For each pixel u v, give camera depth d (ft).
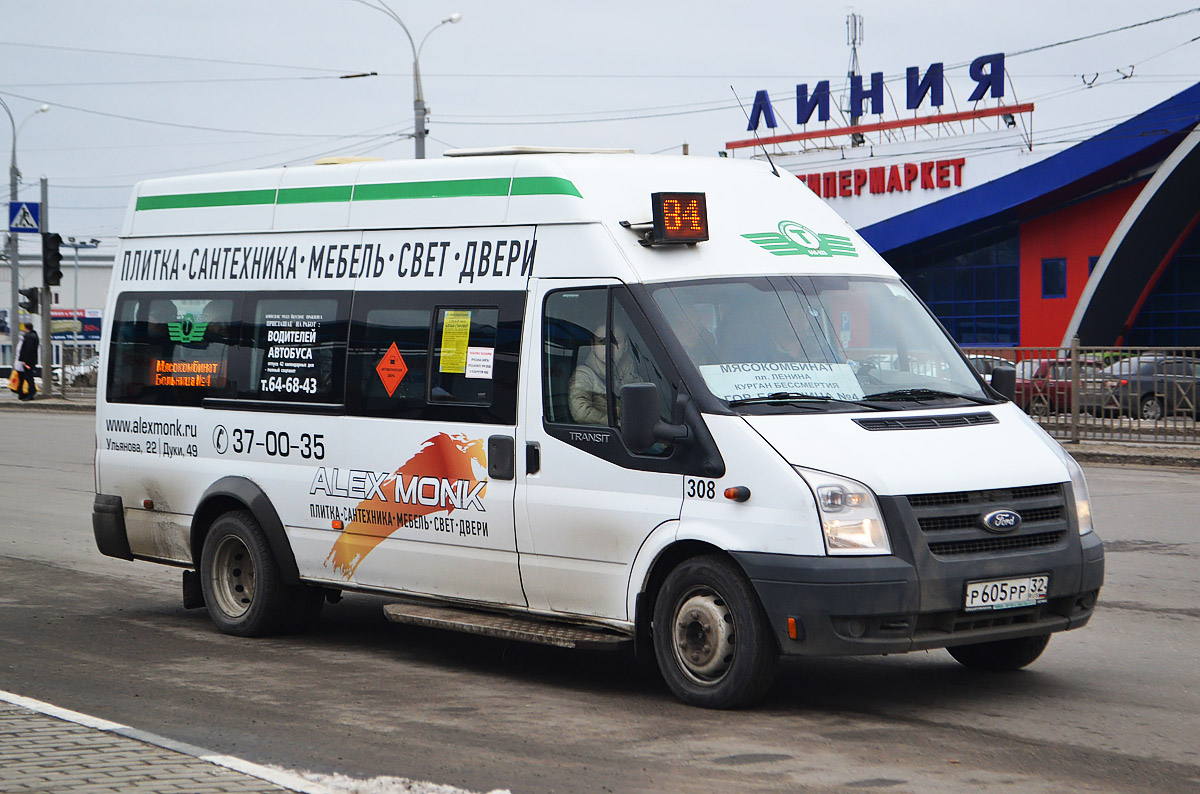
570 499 22.88
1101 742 19.65
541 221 24.00
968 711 21.53
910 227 161.58
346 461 26.43
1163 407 64.49
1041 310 158.71
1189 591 32.14
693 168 24.85
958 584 20.34
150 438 30.32
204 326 29.45
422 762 18.66
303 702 22.52
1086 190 153.17
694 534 21.18
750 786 17.44
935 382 23.48
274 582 27.99
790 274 23.62
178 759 17.67
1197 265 154.10
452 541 24.70
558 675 24.72
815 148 173.27
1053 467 21.91
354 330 26.55
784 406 21.63
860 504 20.15
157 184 31.14
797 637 20.16
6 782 16.51
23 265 269.85
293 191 28.27
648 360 22.17
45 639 28.25
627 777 17.88
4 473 63.46
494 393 24.17
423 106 100.73
